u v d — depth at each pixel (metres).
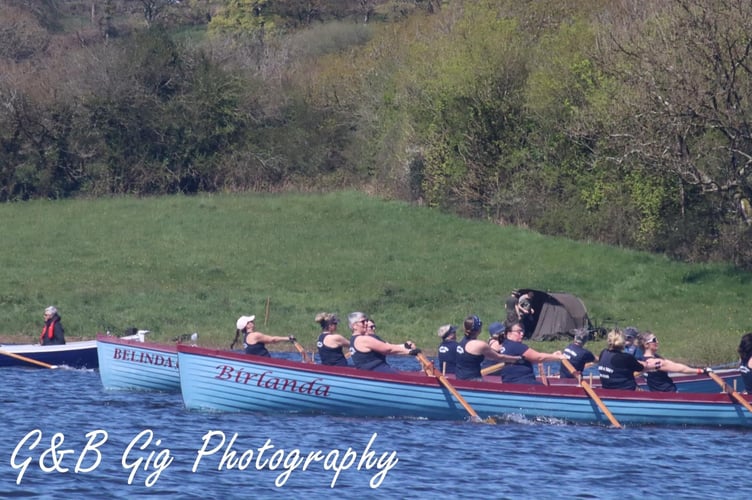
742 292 135.25
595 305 132.88
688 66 127.88
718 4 128.25
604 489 49.84
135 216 182.38
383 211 181.62
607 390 66.75
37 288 138.62
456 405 66.62
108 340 79.44
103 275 147.25
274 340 73.19
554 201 170.25
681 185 149.12
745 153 132.00
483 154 178.75
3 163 199.12
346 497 47.50
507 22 179.88
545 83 163.75
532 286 141.12
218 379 67.19
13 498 46.25
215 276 148.25
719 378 68.12
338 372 66.06
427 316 130.50
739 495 49.62
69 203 194.25
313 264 153.62
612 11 172.12
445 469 52.78
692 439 63.19
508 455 56.28
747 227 146.75
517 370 67.81
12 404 70.81
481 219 176.12
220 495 47.53
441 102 179.75
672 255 153.75
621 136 134.88
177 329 121.31
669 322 125.88
